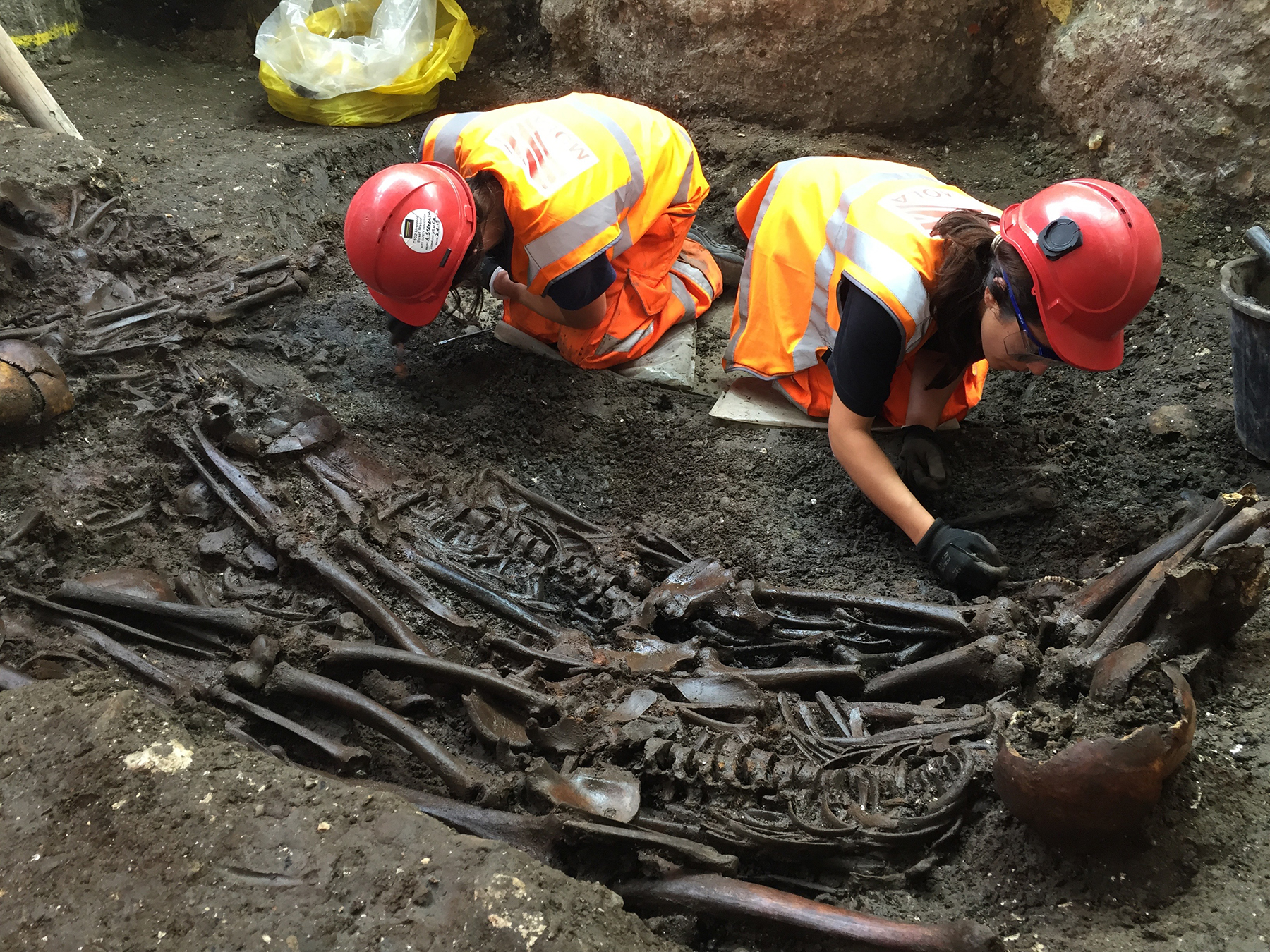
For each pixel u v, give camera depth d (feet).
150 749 4.85
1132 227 6.16
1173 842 4.88
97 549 7.22
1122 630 5.76
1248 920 4.56
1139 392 9.41
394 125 14.44
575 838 5.04
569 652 6.60
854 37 12.76
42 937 4.14
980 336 7.05
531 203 7.81
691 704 6.18
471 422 9.18
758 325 9.03
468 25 15.37
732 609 7.23
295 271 10.56
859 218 7.57
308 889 4.29
